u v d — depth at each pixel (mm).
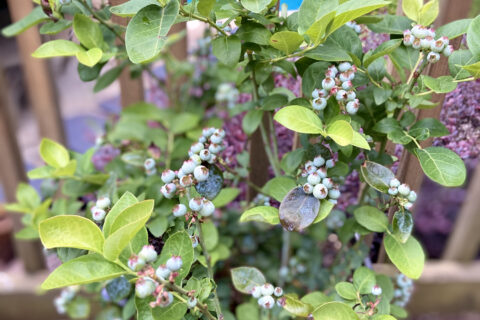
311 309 409
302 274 747
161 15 378
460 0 532
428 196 1191
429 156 417
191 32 917
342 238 539
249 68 477
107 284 510
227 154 616
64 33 509
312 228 668
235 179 577
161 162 687
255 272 456
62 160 561
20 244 953
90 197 642
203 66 876
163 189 394
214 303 403
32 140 1140
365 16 461
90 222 336
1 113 819
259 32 427
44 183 648
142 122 827
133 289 571
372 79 448
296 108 382
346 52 422
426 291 1014
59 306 699
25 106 1142
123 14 395
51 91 827
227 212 778
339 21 382
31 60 775
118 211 358
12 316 994
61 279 328
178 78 887
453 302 1030
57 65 820
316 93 413
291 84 604
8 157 851
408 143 441
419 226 1153
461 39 488
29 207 620
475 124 528
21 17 670
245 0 393
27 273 999
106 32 514
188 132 794
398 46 455
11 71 1072
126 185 589
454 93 521
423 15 464
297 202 389
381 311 431
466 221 988
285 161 502
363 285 438
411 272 417
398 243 433
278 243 800
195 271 428
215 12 428
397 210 440
